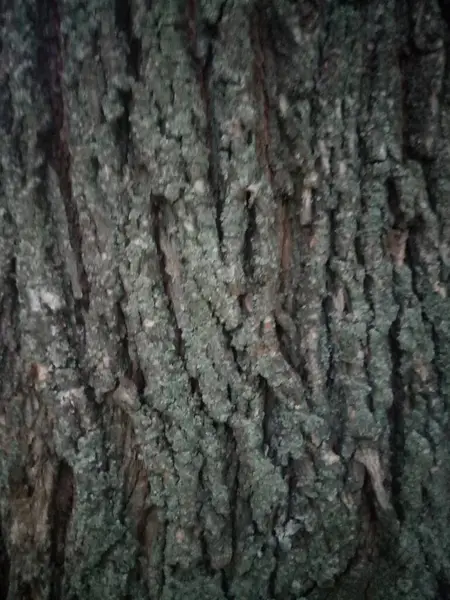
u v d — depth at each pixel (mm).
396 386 277
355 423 274
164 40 237
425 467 277
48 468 274
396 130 256
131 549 277
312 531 280
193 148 245
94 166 249
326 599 286
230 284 257
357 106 253
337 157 255
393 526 281
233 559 280
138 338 262
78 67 241
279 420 274
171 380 264
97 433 270
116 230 253
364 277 266
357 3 246
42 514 276
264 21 245
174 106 242
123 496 275
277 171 256
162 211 254
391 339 273
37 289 259
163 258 258
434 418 276
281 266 265
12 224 255
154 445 269
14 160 249
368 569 285
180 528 275
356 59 248
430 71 253
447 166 259
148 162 247
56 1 239
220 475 272
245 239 258
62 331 263
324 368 272
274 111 251
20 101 244
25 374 269
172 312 261
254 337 263
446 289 268
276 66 248
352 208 259
